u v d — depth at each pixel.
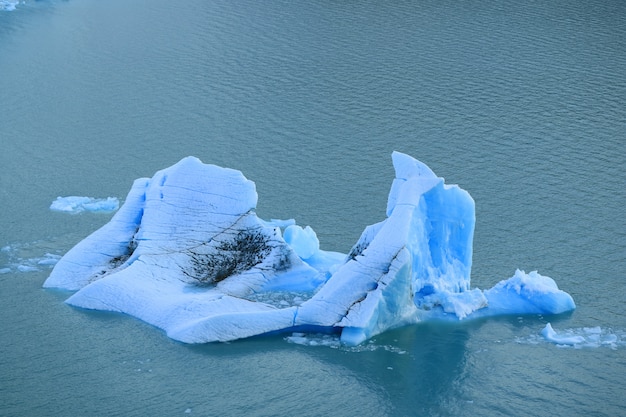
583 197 50.06
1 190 50.72
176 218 41.59
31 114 62.31
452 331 36.59
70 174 53.16
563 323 37.56
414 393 32.50
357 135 58.31
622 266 42.88
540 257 43.69
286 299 38.66
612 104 62.97
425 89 66.12
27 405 31.45
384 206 49.03
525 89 65.88
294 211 48.41
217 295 37.78
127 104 64.00
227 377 33.12
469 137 57.91
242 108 62.94
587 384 33.19
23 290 39.41
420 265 37.25
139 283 38.50
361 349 34.97
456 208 37.88
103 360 34.12
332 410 31.42
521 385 33.09
